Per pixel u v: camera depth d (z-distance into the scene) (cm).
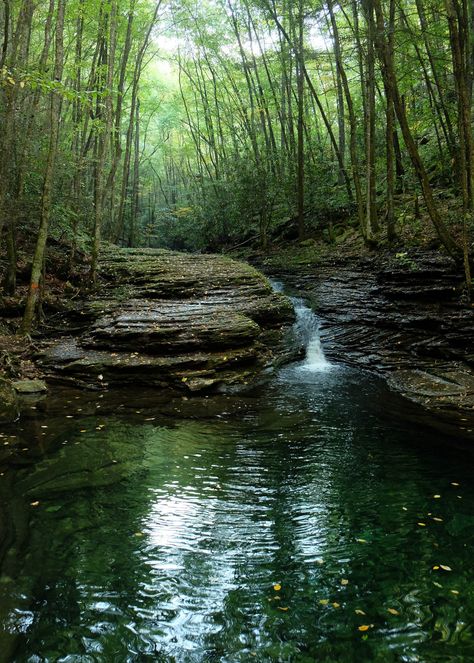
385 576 363
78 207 1412
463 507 466
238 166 2192
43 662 282
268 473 552
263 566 377
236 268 1488
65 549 394
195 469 560
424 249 1241
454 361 945
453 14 912
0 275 1220
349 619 319
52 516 446
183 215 2978
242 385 916
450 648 294
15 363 913
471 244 1053
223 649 295
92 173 2150
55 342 1035
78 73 1603
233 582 357
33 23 1385
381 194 1809
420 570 369
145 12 2111
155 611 326
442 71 1465
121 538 413
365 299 1245
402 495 493
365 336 1130
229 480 532
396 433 677
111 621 316
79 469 549
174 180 4247
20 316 1129
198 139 3294
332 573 367
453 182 1433
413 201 1569
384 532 424
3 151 930
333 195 1973
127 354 951
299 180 1939
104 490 502
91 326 1073
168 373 898
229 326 1012
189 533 424
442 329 993
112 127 1487
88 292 1309
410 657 288
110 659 286
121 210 2272
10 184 1078
